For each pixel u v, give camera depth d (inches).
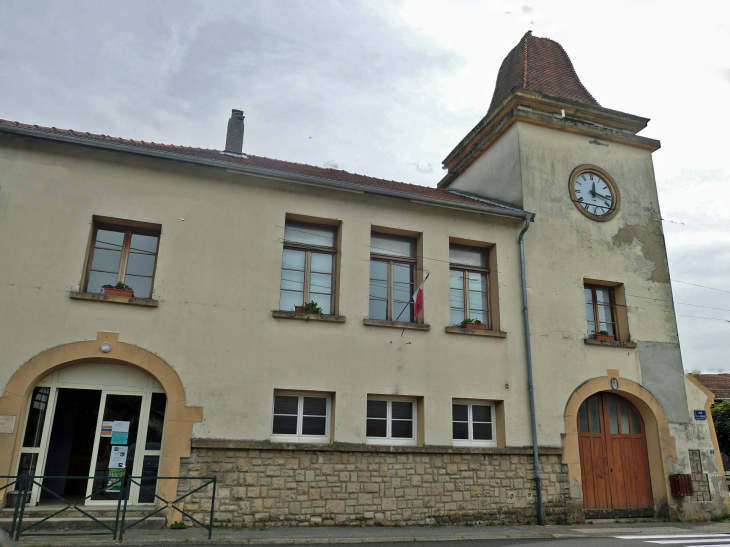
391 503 403.5
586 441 492.4
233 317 398.6
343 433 405.1
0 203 366.9
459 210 485.1
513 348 471.8
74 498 356.2
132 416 374.0
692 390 527.5
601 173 561.3
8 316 351.3
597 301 534.6
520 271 494.9
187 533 333.1
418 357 440.5
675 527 448.1
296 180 432.5
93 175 390.9
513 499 437.4
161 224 398.9
